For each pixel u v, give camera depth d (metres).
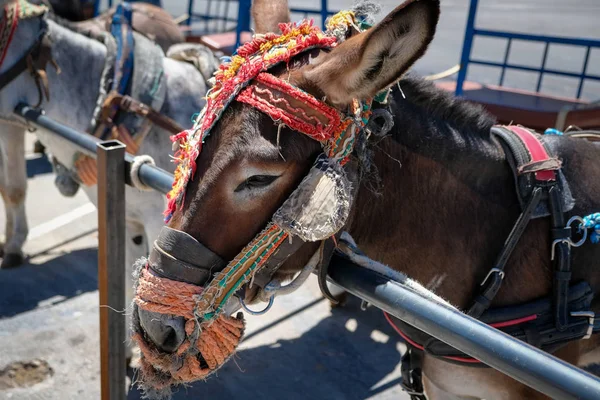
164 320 1.37
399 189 1.66
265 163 1.32
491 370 1.75
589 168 1.81
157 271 1.36
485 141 1.76
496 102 4.64
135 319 1.45
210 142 1.36
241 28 5.55
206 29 7.57
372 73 1.29
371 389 3.05
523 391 1.75
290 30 1.48
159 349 1.41
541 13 14.85
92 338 3.35
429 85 1.73
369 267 1.46
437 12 1.18
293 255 1.47
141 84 2.88
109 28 3.25
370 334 3.50
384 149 1.61
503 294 1.73
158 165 3.00
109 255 2.07
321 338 3.45
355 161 1.46
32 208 4.94
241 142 1.33
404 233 1.70
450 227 1.72
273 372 3.16
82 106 2.94
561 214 1.68
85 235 4.55
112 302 2.12
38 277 3.95
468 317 1.23
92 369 3.12
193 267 1.35
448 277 1.75
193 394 2.98
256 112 1.34
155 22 3.92
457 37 11.61
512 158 1.75
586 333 1.71
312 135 1.34
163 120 2.86
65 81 2.94
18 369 3.09
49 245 4.38
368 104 1.44
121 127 2.79
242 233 1.37
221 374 3.14
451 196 1.71
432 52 10.17
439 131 1.69
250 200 1.35
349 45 1.31
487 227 1.73
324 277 1.48
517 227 1.67
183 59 3.29
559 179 1.72
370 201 1.62
